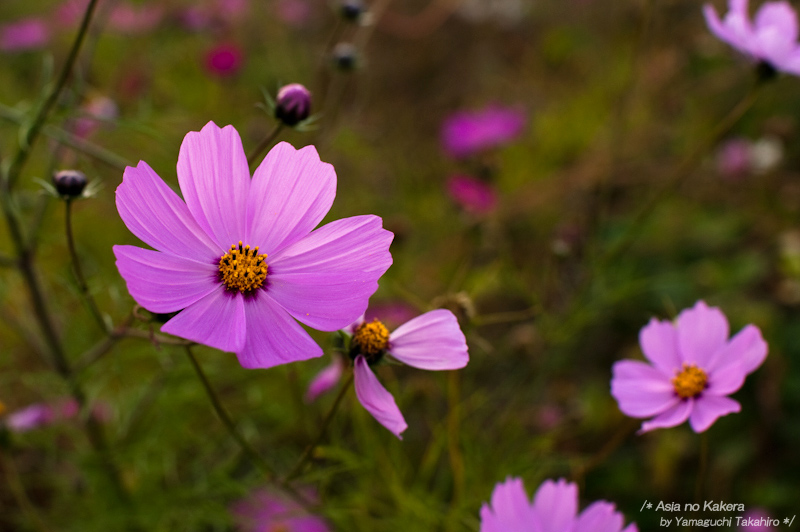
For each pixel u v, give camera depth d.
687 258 0.96
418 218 1.04
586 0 1.48
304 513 0.63
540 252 0.96
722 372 0.56
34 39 1.26
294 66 1.31
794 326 0.81
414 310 0.80
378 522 0.68
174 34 1.22
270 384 0.72
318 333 0.68
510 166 1.15
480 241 0.86
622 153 1.03
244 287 0.51
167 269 0.51
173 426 0.68
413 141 1.25
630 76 0.90
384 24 1.45
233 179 0.52
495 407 0.78
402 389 0.75
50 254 0.84
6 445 0.63
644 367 0.57
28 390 0.74
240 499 0.70
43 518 0.71
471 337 0.59
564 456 0.74
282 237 0.52
